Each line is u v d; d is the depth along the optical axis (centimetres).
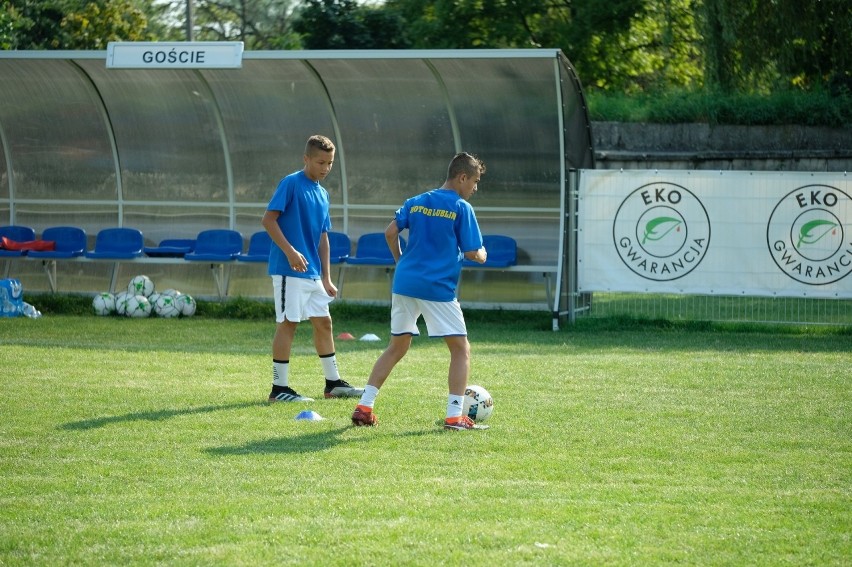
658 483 707
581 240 1742
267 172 2119
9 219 2238
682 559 552
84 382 1125
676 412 963
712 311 1852
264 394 1059
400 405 994
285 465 750
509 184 1992
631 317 1742
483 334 1652
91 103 2105
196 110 2083
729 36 2675
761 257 1681
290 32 5309
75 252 2056
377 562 544
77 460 767
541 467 748
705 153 2869
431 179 2047
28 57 1859
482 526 604
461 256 896
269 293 2105
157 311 1894
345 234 2047
